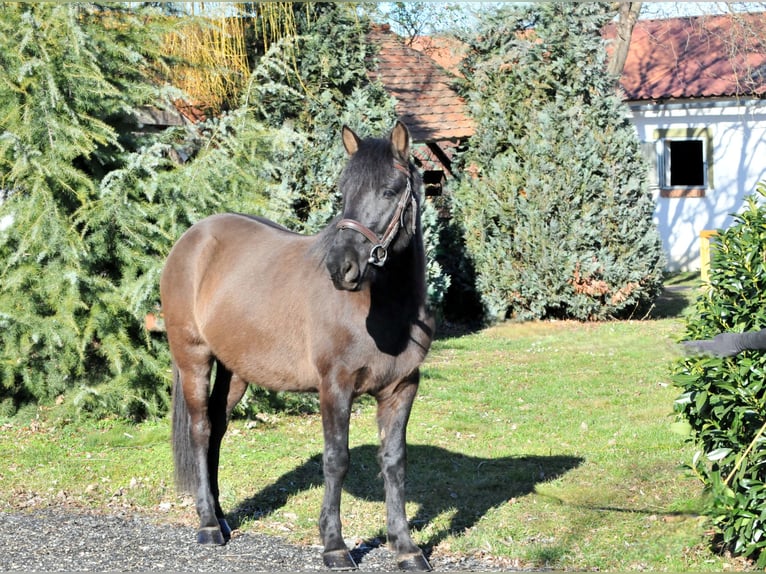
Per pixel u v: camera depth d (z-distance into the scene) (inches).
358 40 458.6
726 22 814.5
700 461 181.2
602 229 497.4
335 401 168.7
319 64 445.4
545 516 200.5
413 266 165.2
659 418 294.4
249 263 193.8
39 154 297.1
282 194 327.0
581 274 493.7
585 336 449.1
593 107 503.8
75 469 249.6
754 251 165.8
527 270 499.2
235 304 189.8
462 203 521.3
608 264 493.4
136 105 336.8
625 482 224.2
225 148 329.1
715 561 168.1
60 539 190.1
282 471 245.9
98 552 181.2
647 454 250.4
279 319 181.0
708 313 171.0
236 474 242.4
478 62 529.3
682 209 756.6
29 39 295.3
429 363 407.5
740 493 160.2
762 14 706.2
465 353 429.7
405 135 159.9
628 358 396.5
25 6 307.6
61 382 309.3
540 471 239.0
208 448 198.8
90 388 298.5
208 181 313.0
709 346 122.3
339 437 169.0
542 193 497.7
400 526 171.2
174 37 382.9
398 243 158.7
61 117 303.6
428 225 482.0
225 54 423.2
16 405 315.9
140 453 269.0
